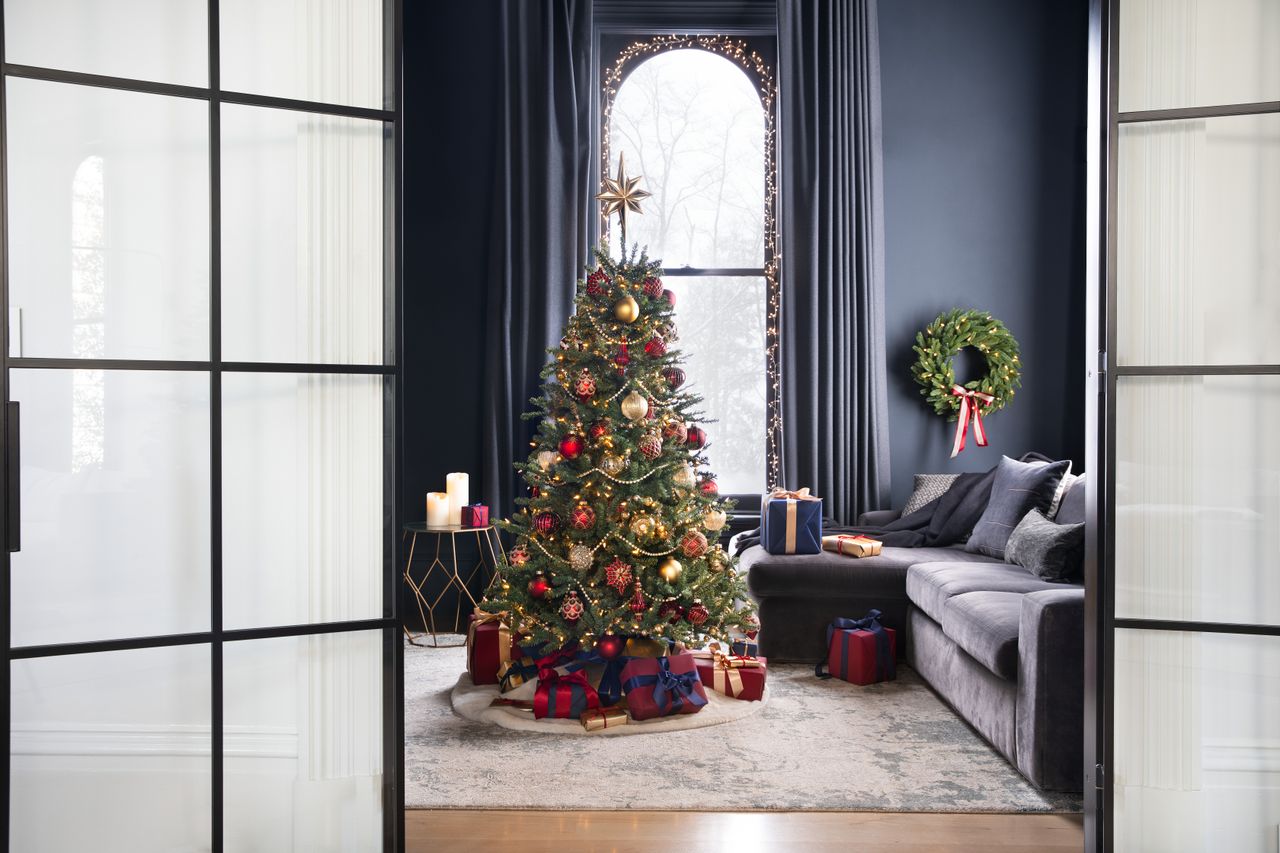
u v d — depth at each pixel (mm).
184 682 2152
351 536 2285
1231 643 2258
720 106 5434
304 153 2234
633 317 3664
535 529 3701
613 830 2633
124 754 2111
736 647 4223
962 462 5387
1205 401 2262
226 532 2180
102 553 2086
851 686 3996
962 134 5359
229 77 2176
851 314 5207
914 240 5371
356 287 2283
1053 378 5367
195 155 2146
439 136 5242
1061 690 2859
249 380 2195
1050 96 5352
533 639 3541
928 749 3248
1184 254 2270
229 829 2197
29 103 2025
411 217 5238
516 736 3375
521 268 5148
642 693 3484
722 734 3395
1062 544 3715
